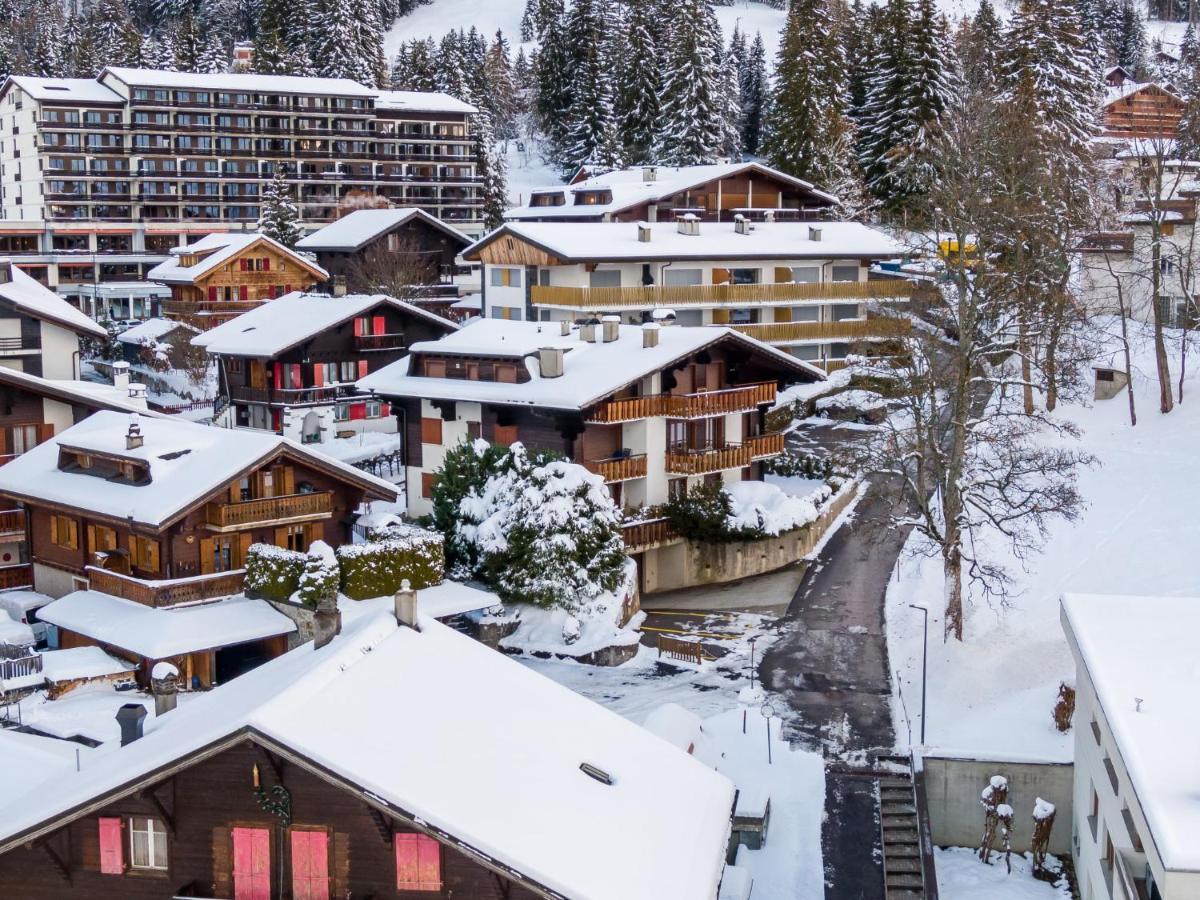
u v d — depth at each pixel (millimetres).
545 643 49188
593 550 50406
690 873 23578
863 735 41594
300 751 22453
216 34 193750
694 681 46281
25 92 128500
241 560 47688
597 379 54188
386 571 47500
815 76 113375
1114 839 28500
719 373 59188
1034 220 59406
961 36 116562
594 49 143500
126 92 131625
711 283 82750
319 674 24688
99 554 48562
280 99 138375
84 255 125750
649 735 29094
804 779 38594
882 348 63312
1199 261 74188
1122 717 26594
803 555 59219
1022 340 59969
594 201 99250
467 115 147625
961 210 50625
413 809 22000
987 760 36406
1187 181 81750
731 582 56969
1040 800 35531
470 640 29234
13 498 50625
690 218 84625
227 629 44062
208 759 23797
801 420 77875
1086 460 51938
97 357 101750
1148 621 32594
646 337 56906
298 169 140250
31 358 66000
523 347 57031
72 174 129500
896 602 52656
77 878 24609
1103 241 73125
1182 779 23594
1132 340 73500
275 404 74812
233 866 24016
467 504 51938
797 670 46938
